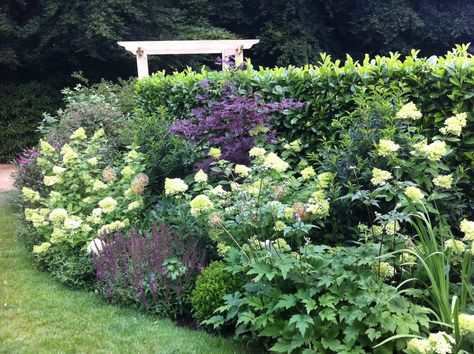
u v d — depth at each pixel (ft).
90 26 41.24
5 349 9.63
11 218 20.43
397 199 10.29
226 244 10.87
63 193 15.02
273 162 11.19
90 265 12.74
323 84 14.75
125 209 13.93
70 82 47.62
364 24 52.80
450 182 9.81
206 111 15.78
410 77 12.80
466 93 11.76
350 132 11.64
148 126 16.99
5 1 43.83
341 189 11.23
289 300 8.93
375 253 9.18
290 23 51.70
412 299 9.33
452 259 9.32
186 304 11.30
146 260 11.58
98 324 10.66
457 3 54.13
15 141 41.78
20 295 12.23
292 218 10.47
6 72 45.52
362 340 8.50
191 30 47.21
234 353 9.47
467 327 7.38
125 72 49.52
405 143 10.71
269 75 16.65
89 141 18.43
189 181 15.12
